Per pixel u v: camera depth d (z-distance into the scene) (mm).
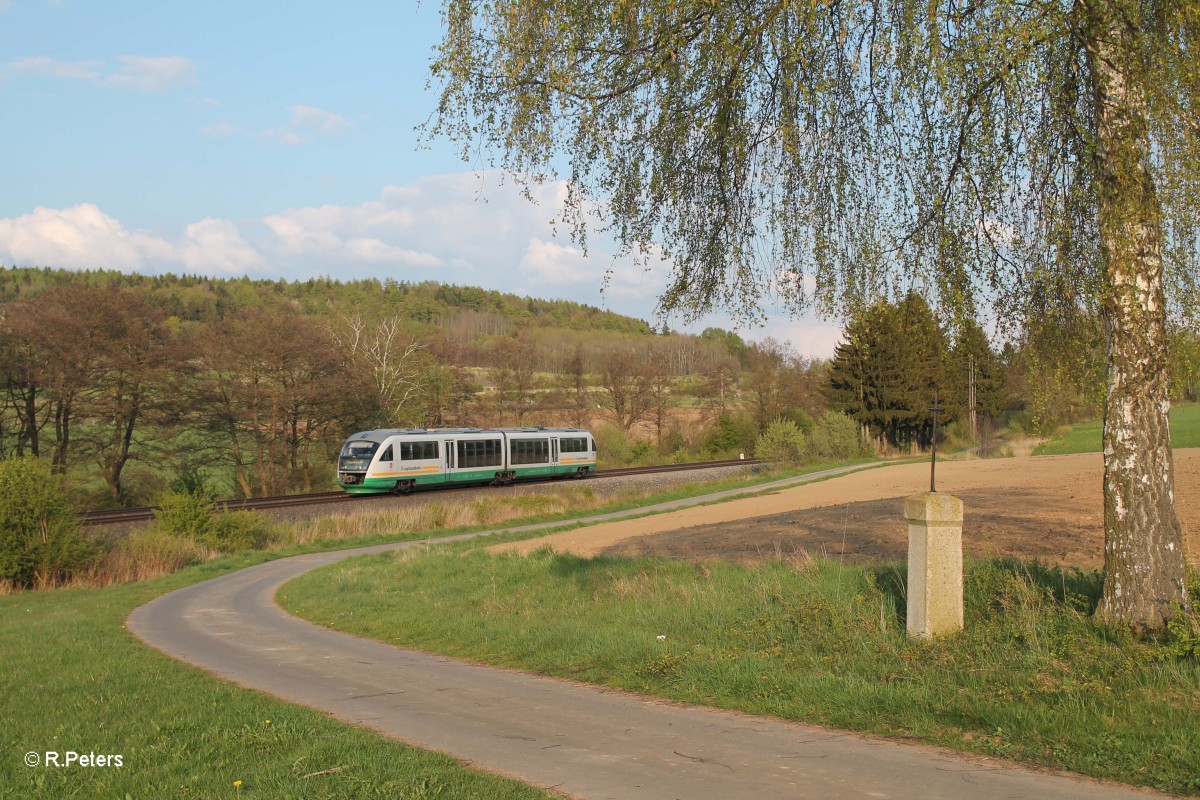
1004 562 10359
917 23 7336
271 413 51375
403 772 5816
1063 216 7523
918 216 8266
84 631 14031
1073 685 6684
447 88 8680
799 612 9477
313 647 12078
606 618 11406
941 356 8508
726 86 8586
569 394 79125
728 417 77625
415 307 126438
